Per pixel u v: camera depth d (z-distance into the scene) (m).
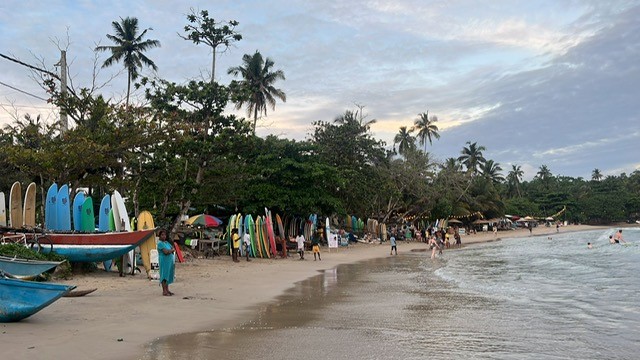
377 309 10.92
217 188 26.53
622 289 13.77
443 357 6.71
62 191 16.55
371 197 50.41
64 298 11.01
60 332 7.62
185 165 24.08
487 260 26.55
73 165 18.31
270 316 9.96
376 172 50.03
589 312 10.25
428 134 83.94
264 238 27.25
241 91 24.81
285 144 36.09
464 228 75.50
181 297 11.98
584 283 15.30
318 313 10.36
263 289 14.44
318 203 36.00
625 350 7.12
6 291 7.87
